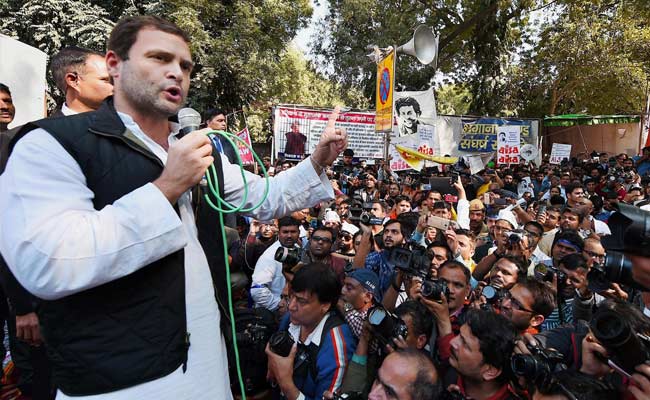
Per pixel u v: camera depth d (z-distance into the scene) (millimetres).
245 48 16688
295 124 14242
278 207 1823
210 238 1576
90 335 1276
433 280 2797
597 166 13383
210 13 16484
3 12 14992
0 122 3035
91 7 15148
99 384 1272
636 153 19859
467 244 4836
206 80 16062
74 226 1171
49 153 1261
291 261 3510
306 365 2693
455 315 3188
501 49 20438
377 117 7668
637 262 1372
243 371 3072
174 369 1341
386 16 20000
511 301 2842
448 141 16344
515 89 22234
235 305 3930
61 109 2566
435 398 2023
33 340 2207
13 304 2139
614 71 19875
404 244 3852
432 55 6770
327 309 2748
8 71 3977
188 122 1630
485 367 2176
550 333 2662
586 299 3293
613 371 1982
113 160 1340
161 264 1339
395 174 11000
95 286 1227
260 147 20734
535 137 16750
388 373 2051
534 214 6668
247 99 18234
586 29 19984
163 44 1386
